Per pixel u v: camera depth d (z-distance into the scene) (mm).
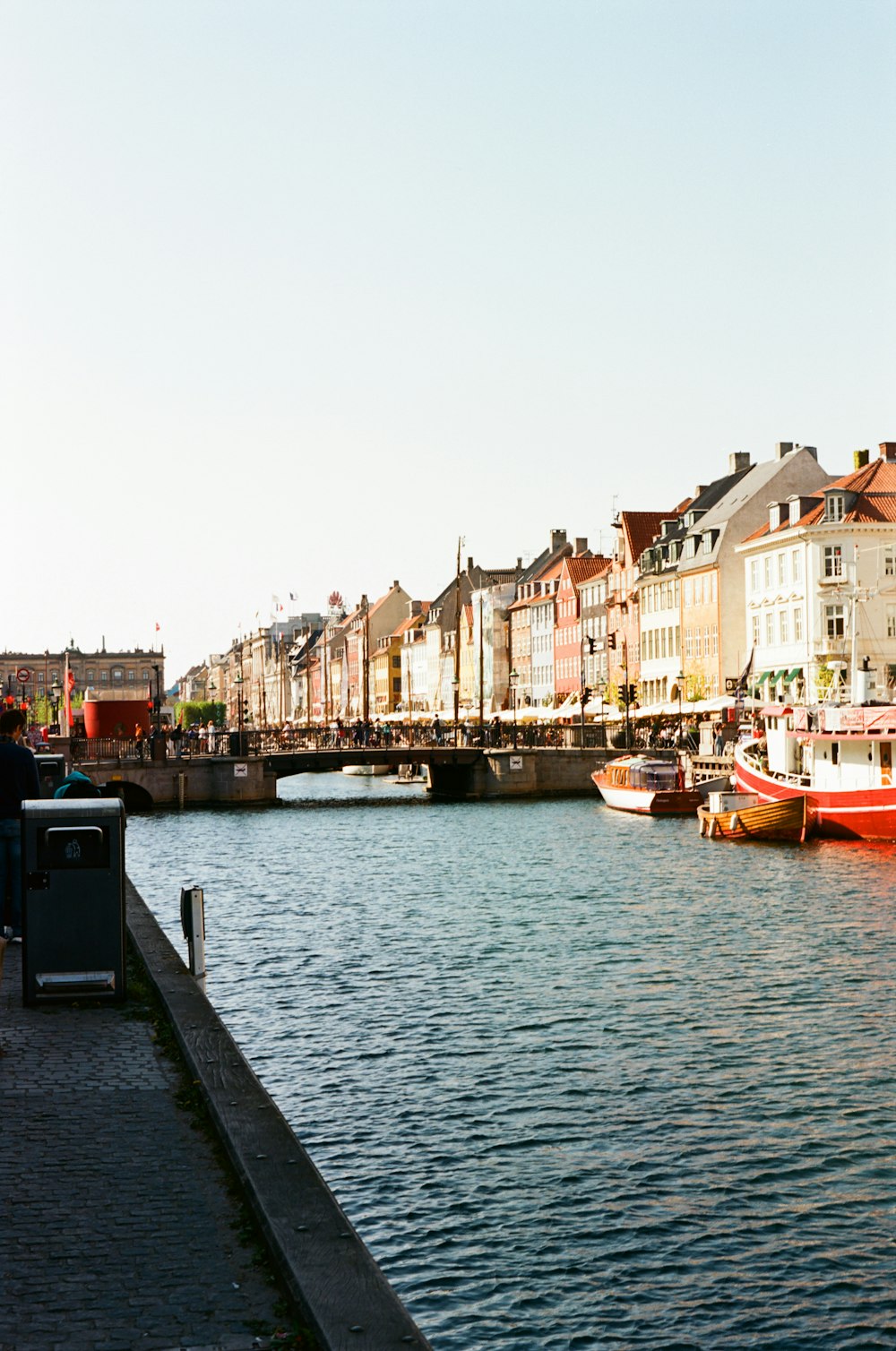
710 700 97000
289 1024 27188
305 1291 7898
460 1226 16812
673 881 49594
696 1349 13688
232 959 34688
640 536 136125
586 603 151250
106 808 15961
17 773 17859
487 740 107000
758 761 69500
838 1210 17094
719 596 113562
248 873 56188
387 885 50594
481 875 53062
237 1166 10047
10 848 17797
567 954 34438
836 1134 19859
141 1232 9156
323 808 97062
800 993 29125
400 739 112812
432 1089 22422
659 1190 17891
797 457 114062
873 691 93062
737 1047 24719
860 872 50219
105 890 15953
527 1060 24141
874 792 58156
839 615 96062
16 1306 8062
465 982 31016
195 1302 8109
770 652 104562
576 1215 17094
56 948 15875
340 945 36531
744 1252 15922
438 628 199500
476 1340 13961
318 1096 22188
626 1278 15320
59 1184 10039
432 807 94938
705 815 66062
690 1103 21484
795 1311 14438
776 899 43812
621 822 77562
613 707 114000
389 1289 7930
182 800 97938
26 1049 13906
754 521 113250
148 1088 12547
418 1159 19156
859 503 97000
